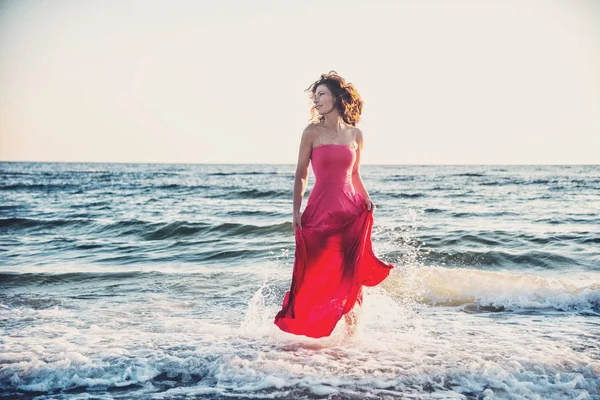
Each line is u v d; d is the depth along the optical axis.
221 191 31.48
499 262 8.24
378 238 10.50
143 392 3.23
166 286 6.53
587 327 4.74
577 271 7.68
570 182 42.06
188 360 3.68
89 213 17.58
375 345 4.07
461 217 15.89
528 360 3.65
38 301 5.70
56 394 3.21
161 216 16.42
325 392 3.18
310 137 4.04
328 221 3.99
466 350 3.93
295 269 4.00
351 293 4.03
